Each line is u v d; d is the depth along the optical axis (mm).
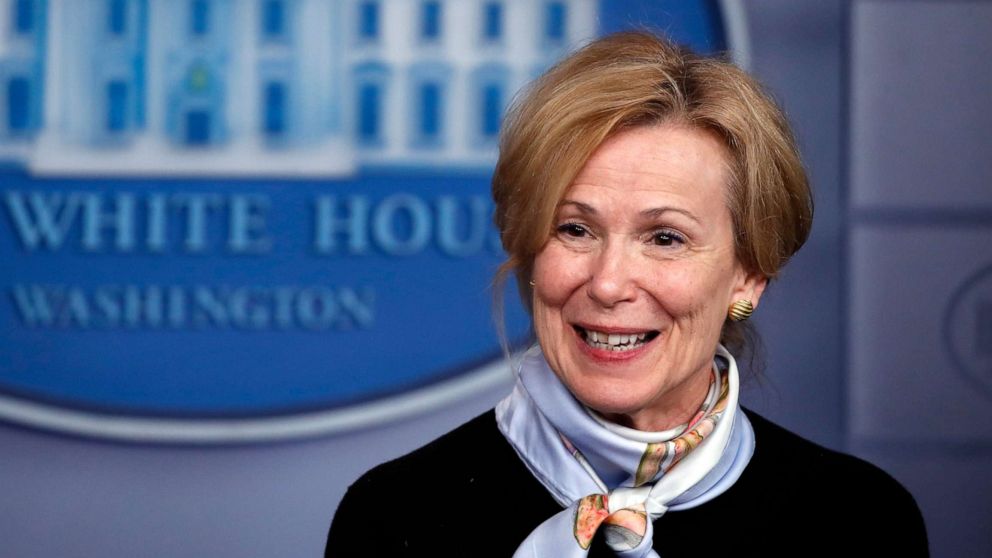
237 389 3646
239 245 3652
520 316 3635
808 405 3557
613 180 1841
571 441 2029
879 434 3555
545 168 1854
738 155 1896
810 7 3564
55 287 3664
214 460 3645
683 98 1865
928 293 3549
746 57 3562
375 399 3629
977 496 3562
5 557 3621
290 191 3652
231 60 3648
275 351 3648
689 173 1852
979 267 3547
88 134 3654
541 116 1879
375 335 3646
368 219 3648
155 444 3645
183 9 3648
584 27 3617
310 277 3646
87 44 3662
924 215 3549
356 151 3645
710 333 1932
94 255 3658
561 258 1886
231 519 3643
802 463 2139
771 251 1952
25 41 3658
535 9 3627
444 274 3646
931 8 3547
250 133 3648
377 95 3646
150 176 3654
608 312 1865
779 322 3559
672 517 2021
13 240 3662
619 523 1930
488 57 3635
